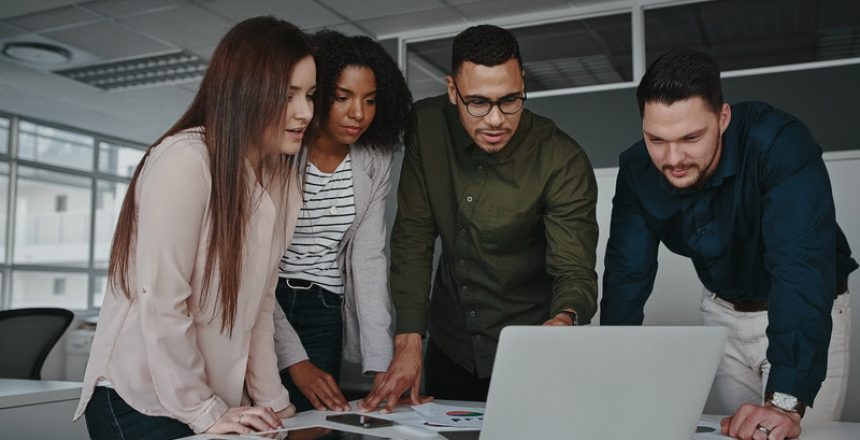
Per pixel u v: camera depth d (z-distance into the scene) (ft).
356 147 6.17
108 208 27.35
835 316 5.41
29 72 20.17
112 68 20.01
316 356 6.26
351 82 5.57
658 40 16.19
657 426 3.40
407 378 5.29
